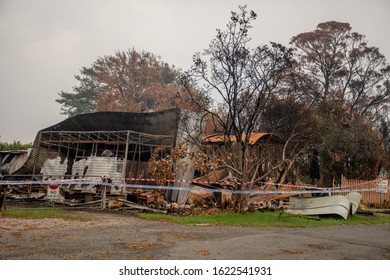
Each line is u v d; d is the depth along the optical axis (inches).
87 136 934.4
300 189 834.2
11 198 814.5
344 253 335.6
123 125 914.1
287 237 414.6
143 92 2581.2
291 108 1035.9
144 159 924.0
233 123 654.5
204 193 730.2
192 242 367.6
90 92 2864.2
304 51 2025.1
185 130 754.2
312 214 637.3
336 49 2022.6
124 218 550.3
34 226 438.0
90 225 465.7
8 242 337.1
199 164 655.1
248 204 644.1
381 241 415.2
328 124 1137.4
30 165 908.6
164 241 369.1
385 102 2014.0
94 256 293.9
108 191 776.3
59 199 742.5
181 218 560.4
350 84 2046.0
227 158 655.1
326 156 1115.9
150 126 881.5
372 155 1125.7
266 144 941.2
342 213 619.2
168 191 743.7
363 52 2003.0
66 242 346.6
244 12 667.4
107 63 2711.6
